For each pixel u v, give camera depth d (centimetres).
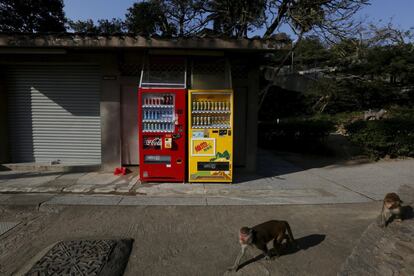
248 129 775
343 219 481
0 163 793
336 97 2159
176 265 349
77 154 810
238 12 1496
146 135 656
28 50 686
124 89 768
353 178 738
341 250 382
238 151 794
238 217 488
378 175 764
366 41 1970
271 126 1338
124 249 380
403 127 934
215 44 644
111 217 485
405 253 361
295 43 1203
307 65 2403
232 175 704
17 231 435
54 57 754
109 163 775
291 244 395
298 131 1178
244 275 328
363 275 323
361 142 978
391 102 2111
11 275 326
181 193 607
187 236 421
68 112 799
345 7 1170
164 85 660
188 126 658
